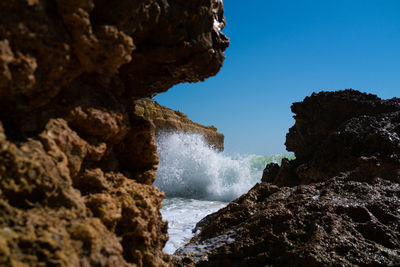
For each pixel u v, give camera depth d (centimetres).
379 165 432
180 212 704
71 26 146
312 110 717
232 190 1060
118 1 161
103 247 144
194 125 2256
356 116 644
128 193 192
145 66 218
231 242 310
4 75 125
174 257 307
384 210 317
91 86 182
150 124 240
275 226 309
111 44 157
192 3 205
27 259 116
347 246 260
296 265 256
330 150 552
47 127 153
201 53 219
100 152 183
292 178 655
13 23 126
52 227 131
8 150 129
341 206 321
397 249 266
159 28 198
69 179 152
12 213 125
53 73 145
